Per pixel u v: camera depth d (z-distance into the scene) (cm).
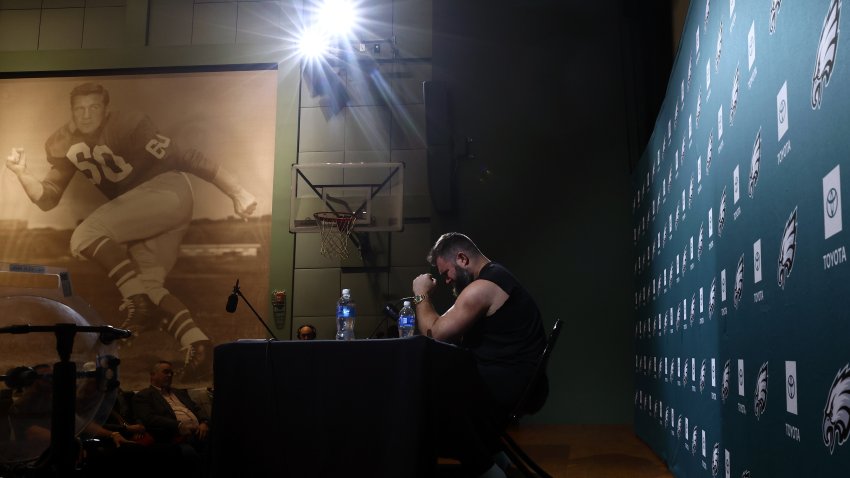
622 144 788
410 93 833
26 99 859
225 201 827
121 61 853
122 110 852
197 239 823
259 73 853
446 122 800
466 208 796
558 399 751
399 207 789
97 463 344
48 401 188
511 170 797
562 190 788
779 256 190
